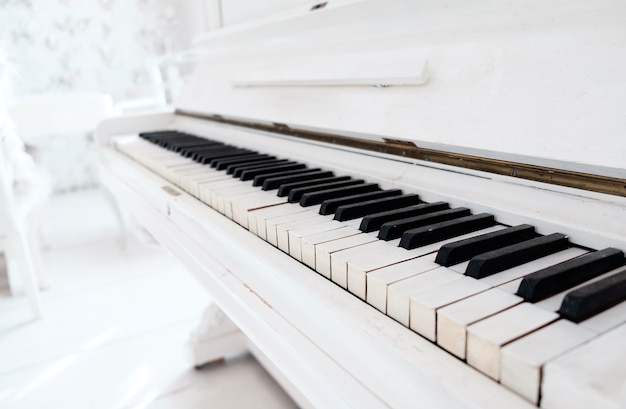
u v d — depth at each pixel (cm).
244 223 68
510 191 57
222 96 128
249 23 116
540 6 55
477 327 34
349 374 44
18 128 220
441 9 67
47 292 201
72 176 371
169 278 211
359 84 82
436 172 68
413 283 42
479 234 53
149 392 133
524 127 53
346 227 58
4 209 165
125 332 166
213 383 136
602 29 49
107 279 212
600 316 35
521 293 38
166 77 358
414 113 69
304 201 69
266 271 58
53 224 294
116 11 363
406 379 37
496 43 61
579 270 40
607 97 47
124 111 346
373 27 80
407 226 54
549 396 29
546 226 51
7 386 138
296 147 101
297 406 125
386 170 77
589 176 49
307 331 51
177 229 90
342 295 47
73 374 142
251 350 147
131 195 117
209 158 103
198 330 142
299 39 101
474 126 59
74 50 356
